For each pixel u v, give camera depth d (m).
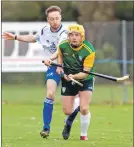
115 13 92.88
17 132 31.25
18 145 25.56
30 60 57.62
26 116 41.53
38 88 73.44
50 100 27.75
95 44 57.25
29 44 57.50
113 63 58.72
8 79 72.12
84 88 27.23
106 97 58.56
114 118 39.97
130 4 92.44
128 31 55.38
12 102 55.00
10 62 57.50
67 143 26.38
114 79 26.58
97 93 63.59
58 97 56.66
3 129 32.81
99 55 56.81
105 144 26.25
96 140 27.81
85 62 26.69
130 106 50.34
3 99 58.28
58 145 25.59
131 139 28.41
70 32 26.22
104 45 56.81
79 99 27.75
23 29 57.97
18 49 57.50
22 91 69.25
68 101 27.50
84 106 27.28
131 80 60.94
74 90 27.33
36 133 30.73
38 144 25.95
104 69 59.16
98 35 57.16
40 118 40.06
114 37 56.38
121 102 53.34
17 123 36.53
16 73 72.00
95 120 38.62
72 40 26.25
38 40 29.42
